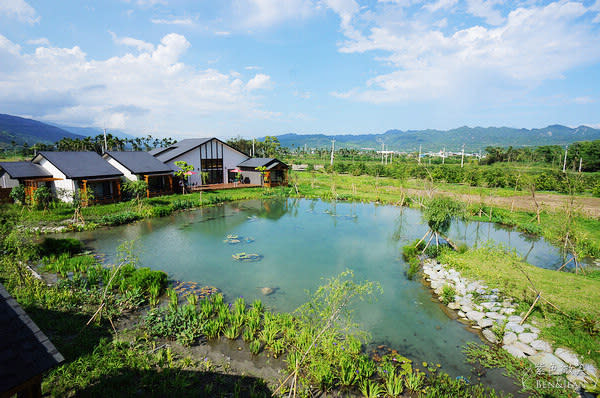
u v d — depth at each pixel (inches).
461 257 550.6
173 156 1279.5
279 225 818.8
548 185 1401.3
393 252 617.9
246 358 290.0
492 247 576.1
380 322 366.6
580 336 309.9
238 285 451.8
